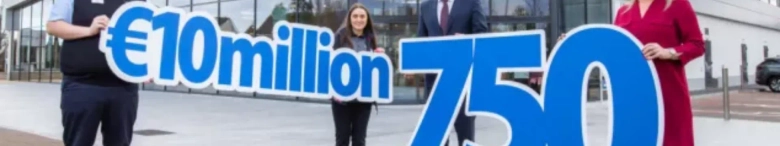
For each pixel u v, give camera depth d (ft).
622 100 10.56
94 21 10.17
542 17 46.80
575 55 11.12
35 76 87.86
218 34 12.78
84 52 10.30
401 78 43.47
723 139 24.98
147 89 61.72
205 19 12.51
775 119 33.99
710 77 65.87
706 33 65.16
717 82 67.56
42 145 22.49
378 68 15.28
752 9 78.33
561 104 11.24
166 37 11.77
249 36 13.38
